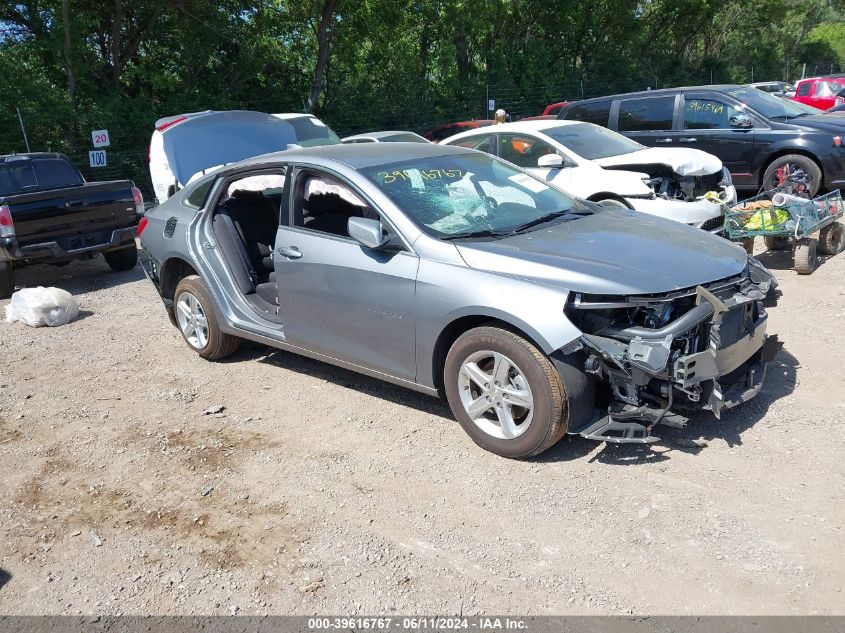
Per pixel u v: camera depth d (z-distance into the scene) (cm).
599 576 313
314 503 383
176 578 331
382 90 2434
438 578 319
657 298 372
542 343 371
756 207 738
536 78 2881
